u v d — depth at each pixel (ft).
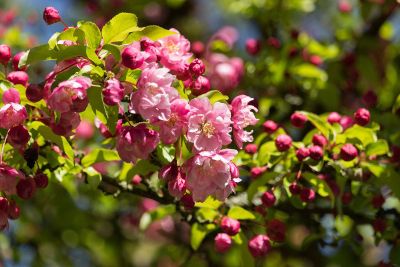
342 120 18.17
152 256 28.63
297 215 19.65
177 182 13.91
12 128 14.08
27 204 26.12
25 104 14.85
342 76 24.72
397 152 17.76
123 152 13.64
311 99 23.00
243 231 17.48
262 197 16.78
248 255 16.97
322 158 16.55
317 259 25.40
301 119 17.30
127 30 14.30
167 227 26.86
